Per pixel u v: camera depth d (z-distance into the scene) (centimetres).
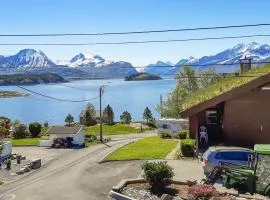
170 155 3675
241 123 3275
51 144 6488
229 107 3306
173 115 9869
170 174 2530
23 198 2686
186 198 2314
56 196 2669
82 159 4353
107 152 4753
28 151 5834
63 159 4666
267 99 3183
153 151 4019
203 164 2788
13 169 4112
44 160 4728
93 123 12544
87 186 2859
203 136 3584
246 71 4262
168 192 2444
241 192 2267
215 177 2384
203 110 3422
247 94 3238
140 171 3175
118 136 9144
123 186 2616
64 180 3130
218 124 3616
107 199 2505
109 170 3325
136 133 10175
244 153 2692
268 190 2181
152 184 2527
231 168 2309
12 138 8362
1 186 3166
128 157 3809
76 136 6525
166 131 7762
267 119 3184
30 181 3259
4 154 4731
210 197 2245
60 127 6781
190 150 3506
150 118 14600
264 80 3092
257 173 2212
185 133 5384
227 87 3506
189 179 2611
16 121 9125
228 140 3322
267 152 2192
